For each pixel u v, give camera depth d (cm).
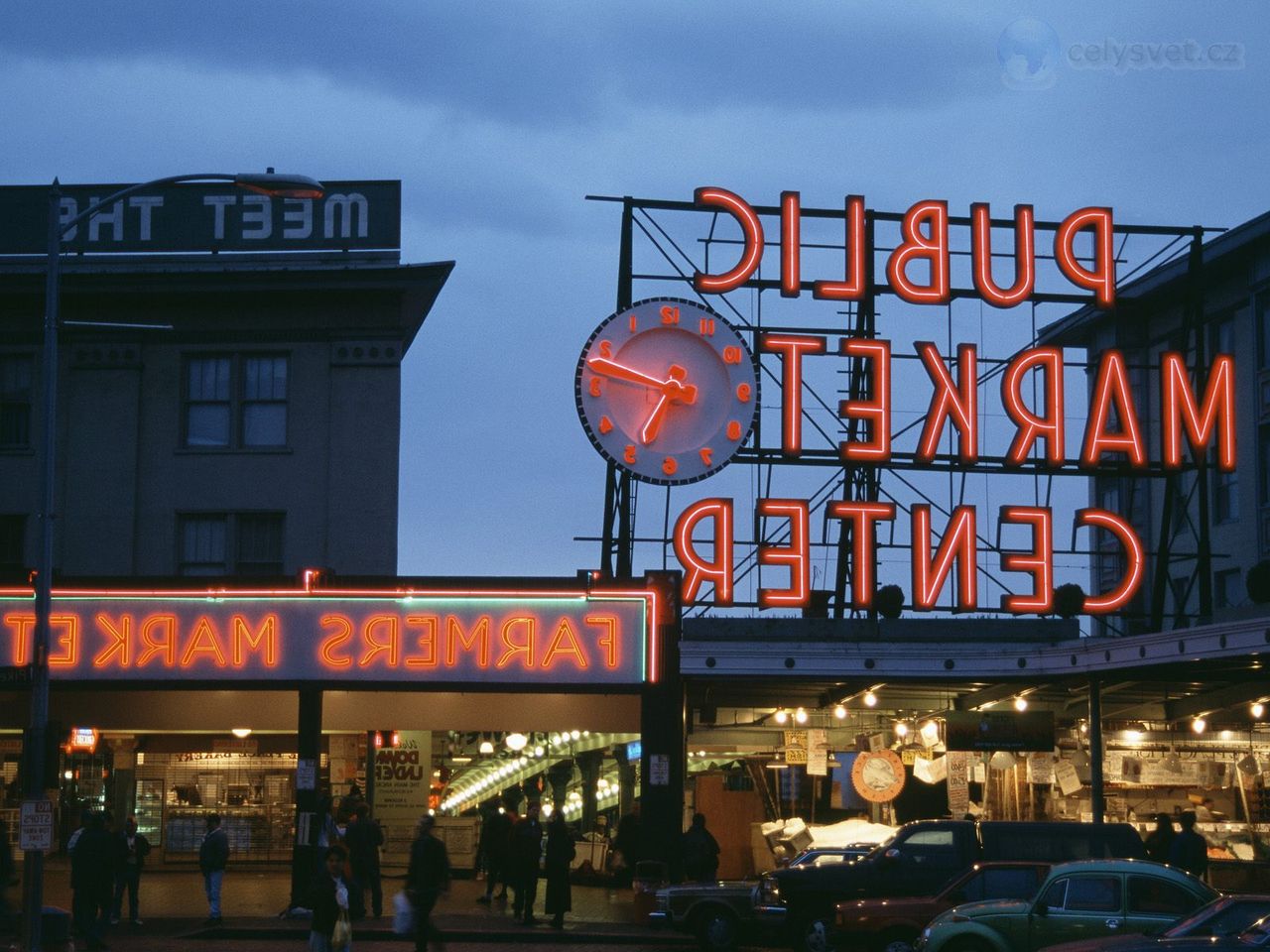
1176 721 3778
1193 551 5219
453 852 4322
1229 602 5028
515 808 3741
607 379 4259
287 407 3825
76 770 4216
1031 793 3825
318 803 3256
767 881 2689
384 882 3938
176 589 3391
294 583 3388
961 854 2575
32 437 3797
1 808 4131
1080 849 2519
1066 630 4050
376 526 3778
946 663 3366
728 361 4266
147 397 3816
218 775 4256
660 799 3309
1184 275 5075
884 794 3697
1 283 3747
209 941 2803
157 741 4247
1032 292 4494
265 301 3831
